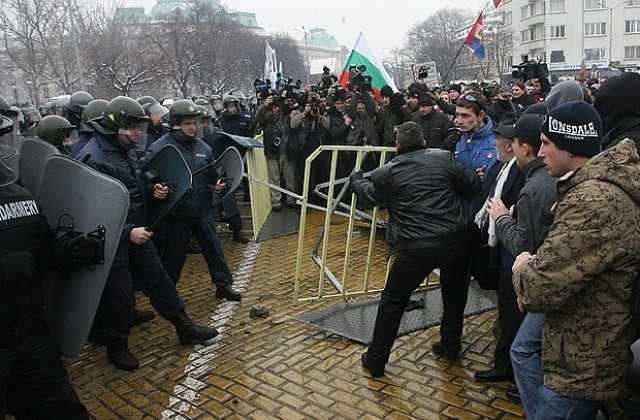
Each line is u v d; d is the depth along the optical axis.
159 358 3.98
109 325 3.79
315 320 4.41
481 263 3.39
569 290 1.90
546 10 52.59
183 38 38.16
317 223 8.00
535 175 2.65
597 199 1.87
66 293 2.62
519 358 2.51
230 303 5.01
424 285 4.96
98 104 4.39
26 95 36.12
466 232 3.38
